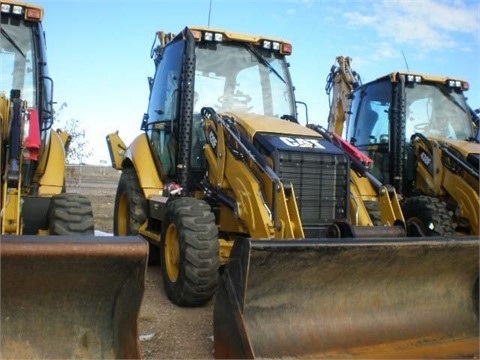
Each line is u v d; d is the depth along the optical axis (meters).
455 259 4.10
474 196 6.76
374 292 3.90
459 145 7.22
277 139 5.04
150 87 7.07
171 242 5.21
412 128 7.84
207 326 4.42
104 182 25.62
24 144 4.20
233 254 3.39
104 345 3.12
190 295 4.73
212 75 6.11
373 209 5.77
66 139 6.47
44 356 2.99
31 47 5.27
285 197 4.42
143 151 6.63
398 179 7.58
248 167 4.91
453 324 4.15
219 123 5.39
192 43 5.85
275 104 6.32
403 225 4.73
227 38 6.15
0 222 4.00
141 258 2.95
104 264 2.94
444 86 8.14
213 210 5.54
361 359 3.48
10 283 2.89
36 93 5.21
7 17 5.23
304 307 3.62
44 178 5.15
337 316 3.71
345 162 5.10
